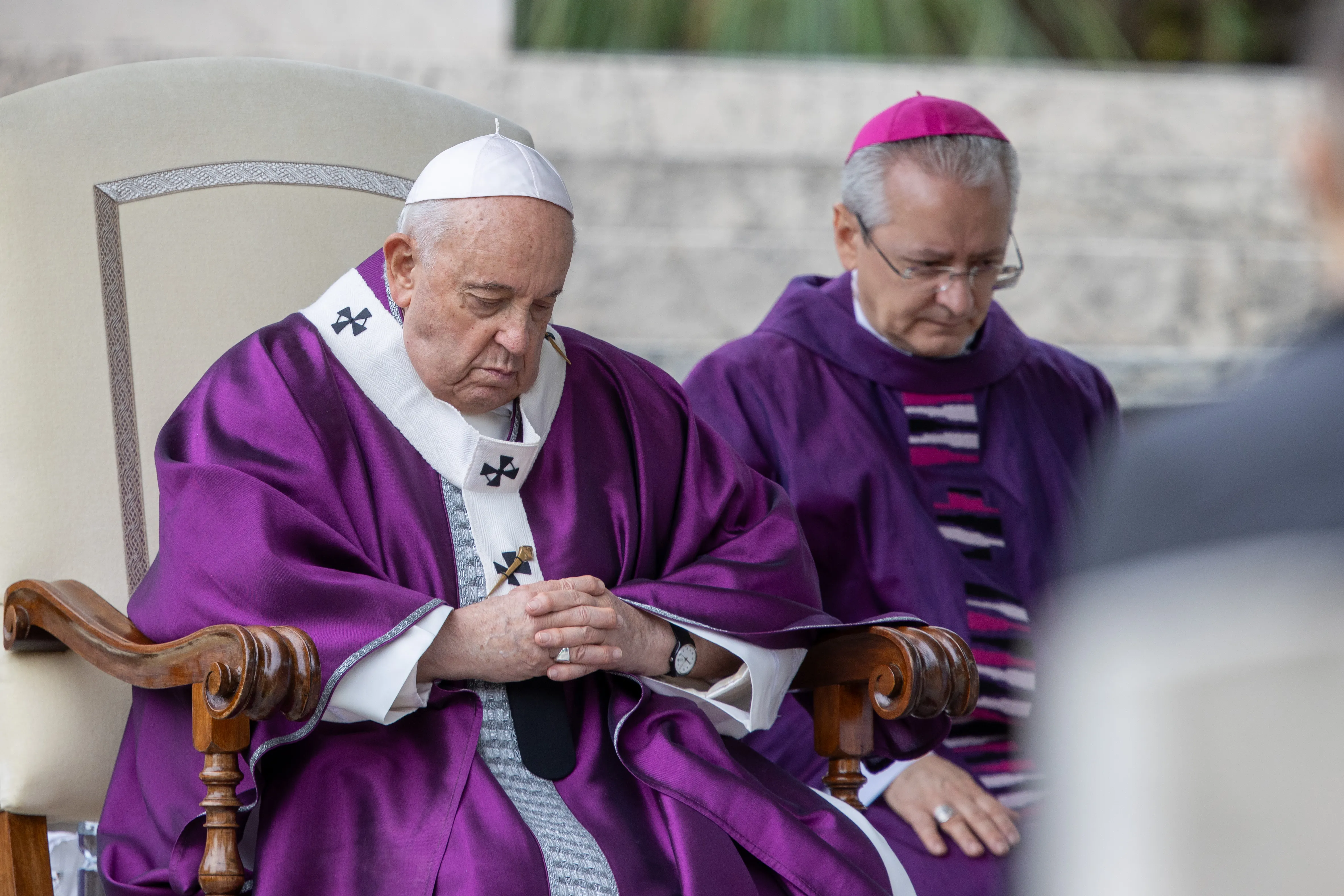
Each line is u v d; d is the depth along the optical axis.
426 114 13.43
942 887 11.61
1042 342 15.19
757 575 11.08
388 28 26.92
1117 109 28.06
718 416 13.76
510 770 10.17
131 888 9.90
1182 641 3.43
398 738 9.91
